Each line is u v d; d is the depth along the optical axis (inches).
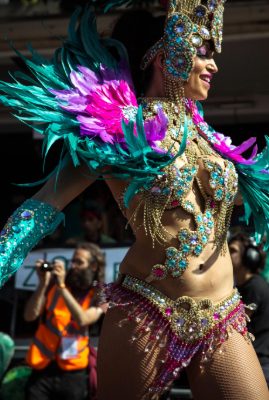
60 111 81.2
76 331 184.2
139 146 78.0
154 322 81.0
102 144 79.7
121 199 85.1
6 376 194.5
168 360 81.4
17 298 220.5
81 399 183.2
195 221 82.3
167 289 81.5
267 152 94.2
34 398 181.9
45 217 78.2
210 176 83.6
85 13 90.1
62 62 86.3
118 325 82.2
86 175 80.9
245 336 84.3
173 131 85.6
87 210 232.8
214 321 81.7
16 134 302.5
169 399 165.5
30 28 213.0
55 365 183.0
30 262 222.7
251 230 107.1
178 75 86.5
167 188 81.3
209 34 86.4
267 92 251.0
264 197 97.3
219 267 84.0
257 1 206.1
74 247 224.4
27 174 321.4
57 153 279.6
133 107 86.2
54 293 186.4
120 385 81.8
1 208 323.9
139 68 91.7
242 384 80.7
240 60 226.5
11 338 207.2
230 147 94.3
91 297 187.9
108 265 219.0
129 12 93.3
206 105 263.4
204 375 81.9
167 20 86.7
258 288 161.8
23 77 83.7
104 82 86.4
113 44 91.3
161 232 81.5
